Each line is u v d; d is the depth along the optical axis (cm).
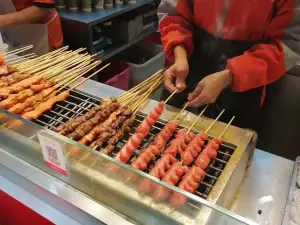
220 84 137
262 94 174
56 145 103
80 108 143
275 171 118
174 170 104
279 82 216
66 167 108
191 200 84
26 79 154
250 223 75
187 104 139
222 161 112
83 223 107
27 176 118
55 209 113
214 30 162
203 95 134
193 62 179
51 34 237
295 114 234
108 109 136
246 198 108
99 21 262
